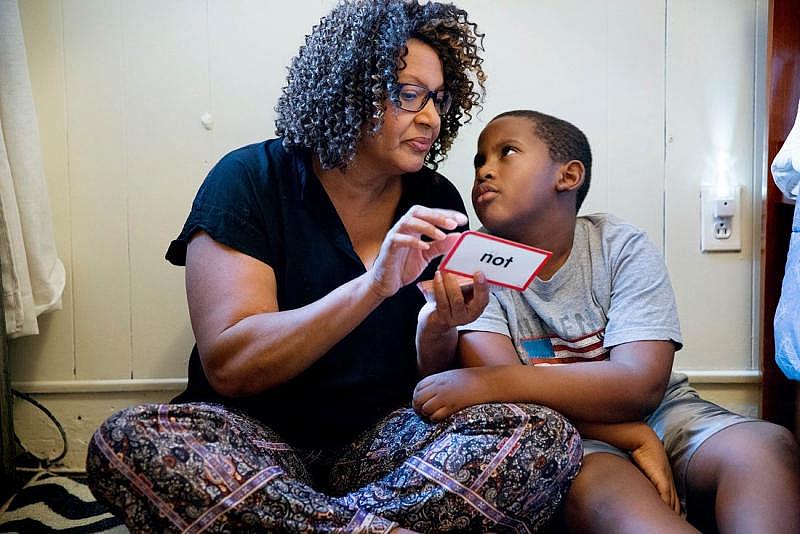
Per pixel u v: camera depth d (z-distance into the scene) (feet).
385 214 4.51
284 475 3.44
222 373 3.85
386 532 3.32
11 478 5.27
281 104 4.42
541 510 3.62
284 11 5.58
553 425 3.62
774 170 4.71
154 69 5.61
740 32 5.58
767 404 5.51
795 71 5.35
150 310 5.72
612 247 4.50
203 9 5.58
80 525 4.66
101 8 5.57
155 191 5.67
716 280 5.69
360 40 4.00
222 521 3.31
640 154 5.66
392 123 4.03
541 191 4.37
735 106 5.61
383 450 3.89
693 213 5.68
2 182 5.08
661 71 5.61
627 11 5.59
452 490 3.46
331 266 4.27
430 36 4.14
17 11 5.20
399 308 4.42
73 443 5.76
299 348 3.71
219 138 5.65
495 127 4.52
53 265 5.48
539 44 5.61
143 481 3.33
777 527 3.44
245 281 3.99
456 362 4.49
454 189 4.80
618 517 3.54
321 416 4.30
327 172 4.35
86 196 5.67
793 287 4.12
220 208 4.11
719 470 3.81
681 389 4.68
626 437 4.10
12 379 5.72
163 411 3.43
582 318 4.45
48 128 5.63
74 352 5.74
